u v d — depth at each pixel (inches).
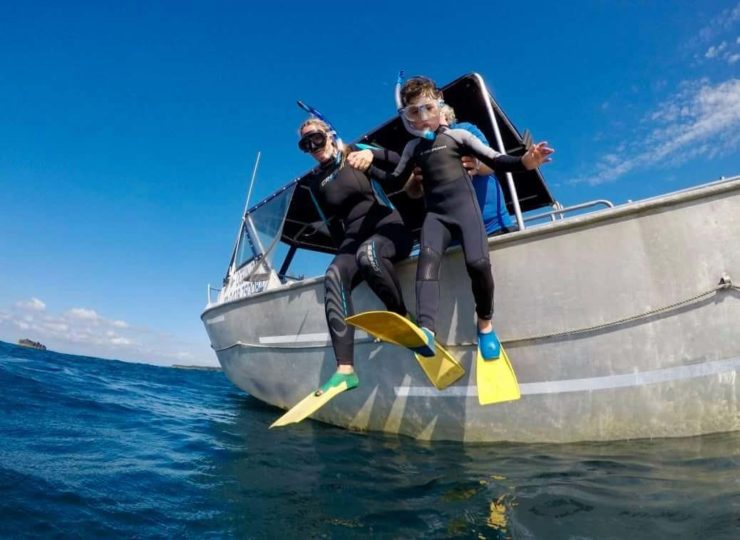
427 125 127.3
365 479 105.0
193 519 83.0
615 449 115.6
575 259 121.4
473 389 133.8
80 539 73.5
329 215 161.8
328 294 134.9
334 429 163.3
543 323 124.5
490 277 118.0
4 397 182.9
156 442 141.1
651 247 115.5
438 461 118.1
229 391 354.3
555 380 124.8
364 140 184.4
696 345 113.8
